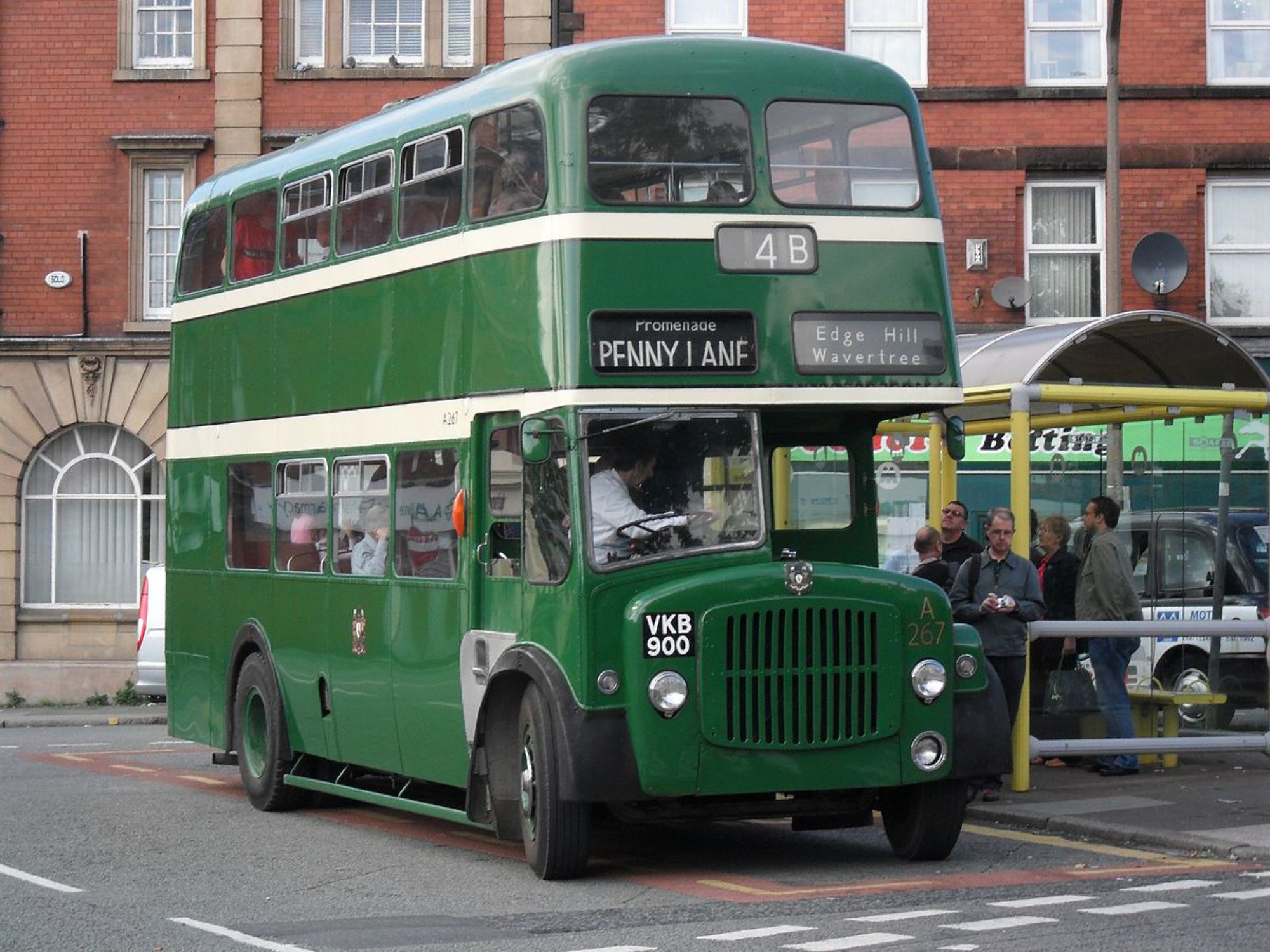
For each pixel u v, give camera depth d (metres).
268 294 17.31
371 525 15.29
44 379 34.12
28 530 34.62
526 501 12.80
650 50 12.89
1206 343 17.22
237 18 33.75
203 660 18.84
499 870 13.20
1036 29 31.83
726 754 12.02
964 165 31.64
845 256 12.98
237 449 17.98
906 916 10.87
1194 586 20.16
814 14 31.97
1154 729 18.05
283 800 17.12
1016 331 17.89
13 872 13.21
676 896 11.85
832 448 13.95
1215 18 31.70
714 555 12.38
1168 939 9.97
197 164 34.06
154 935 10.61
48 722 29.62
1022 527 16.45
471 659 13.50
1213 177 31.80
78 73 34.03
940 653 12.51
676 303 12.54
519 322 12.89
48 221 34.06
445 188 14.12
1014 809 15.28
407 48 33.72
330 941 10.31
